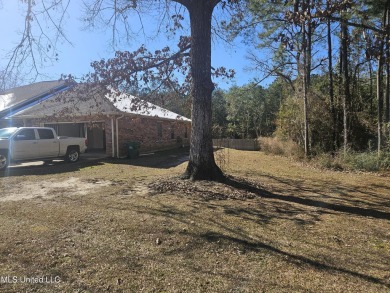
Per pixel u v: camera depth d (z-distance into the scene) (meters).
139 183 9.13
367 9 12.05
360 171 12.76
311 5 5.03
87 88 9.57
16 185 8.89
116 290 3.12
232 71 10.31
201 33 8.42
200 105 8.56
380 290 3.20
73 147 14.88
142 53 9.46
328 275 3.51
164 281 3.31
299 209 6.48
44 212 5.94
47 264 3.68
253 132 41.78
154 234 4.71
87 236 4.62
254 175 11.34
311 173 12.22
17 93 25.92
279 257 3.98
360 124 17.52
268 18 16.53
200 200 6.91
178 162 15.20
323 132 17.80
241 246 4.31
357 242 4.59
